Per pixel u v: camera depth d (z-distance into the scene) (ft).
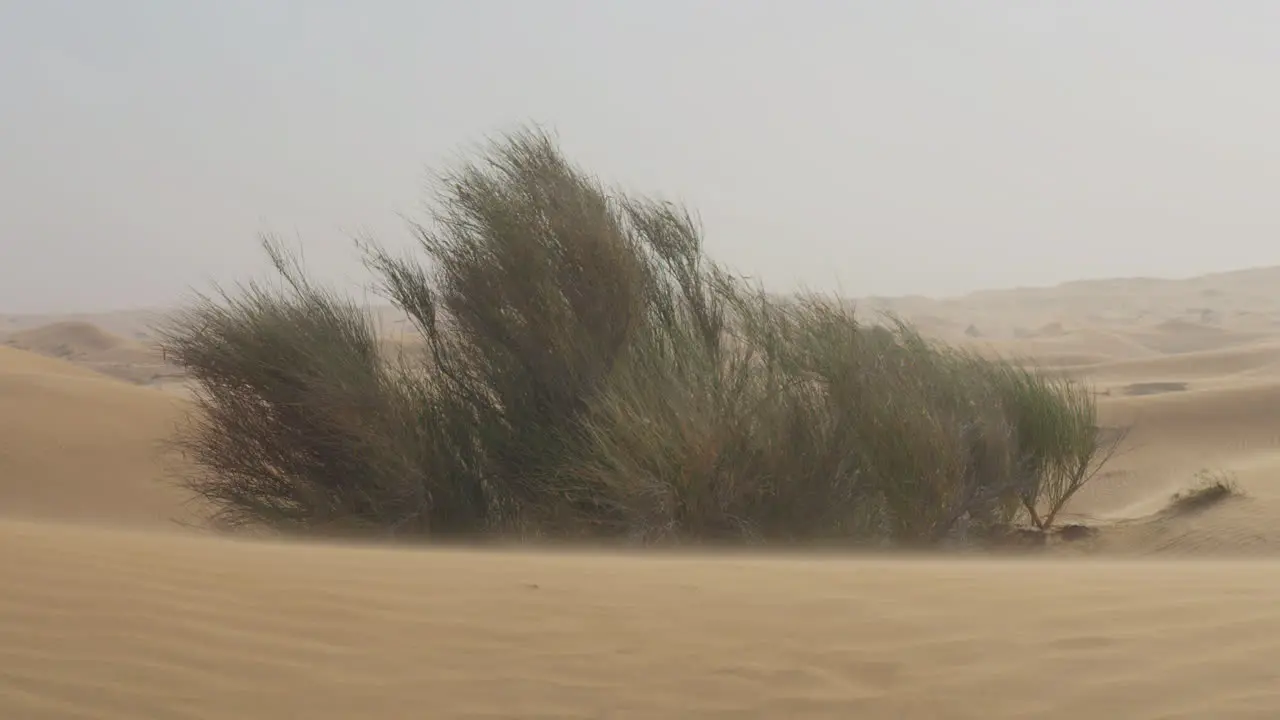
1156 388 157.07
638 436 37.83
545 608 17.35
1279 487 52.13
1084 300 634.43
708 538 37.55
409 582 18.92
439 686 14.03
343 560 21.12
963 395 45.62
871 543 39.01
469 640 15.74
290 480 41.34
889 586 18.80
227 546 23.07
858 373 41.60
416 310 43.75
